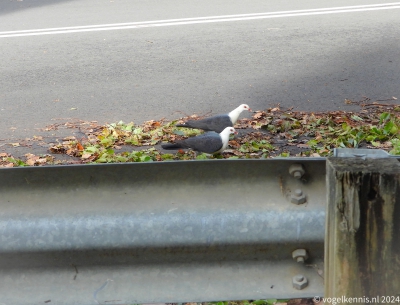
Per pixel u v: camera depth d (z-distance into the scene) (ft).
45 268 8.88
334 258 7.64
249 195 8.76
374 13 42.42
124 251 8.72
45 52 37.24
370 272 7.59
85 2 49.01
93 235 8.71
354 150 8.16
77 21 43.47
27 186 8.93
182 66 34.04
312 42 36.96
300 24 40.55
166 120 26.91
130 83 31.81
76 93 30.63
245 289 8.68
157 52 36.50
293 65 33.42
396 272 7.55
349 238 7.51
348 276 7.62
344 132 24.11
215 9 45.14
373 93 29.12
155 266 8.82
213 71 33.04
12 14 46.14
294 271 8.73
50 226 8.75
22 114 27.99
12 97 30.32
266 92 29.78
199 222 8.65
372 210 7.41
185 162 8.70
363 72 31.91
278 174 8.71
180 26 41.27
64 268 8.87
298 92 29.60
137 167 8.78
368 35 37.76
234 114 24.31
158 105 28.71
